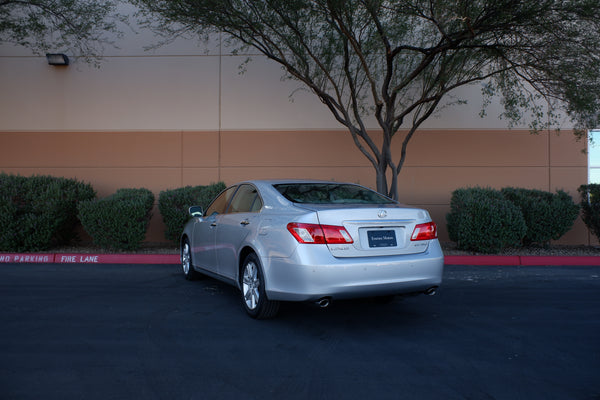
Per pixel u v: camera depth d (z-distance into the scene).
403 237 4.31
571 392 3.04
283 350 3.82
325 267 3.93
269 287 4.30
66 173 11.14
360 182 11.06
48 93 11.18
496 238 8.70
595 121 8.48
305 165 11.11
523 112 10.93
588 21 7.30
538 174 10.95
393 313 5.04
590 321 4.77
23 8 9.93
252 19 8.34
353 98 9.02
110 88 11.22
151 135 11.18
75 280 6.79
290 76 10.05
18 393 2.97
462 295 5.95
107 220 8.73
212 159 11.14
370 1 7.35
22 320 4.66
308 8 8.13
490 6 7.15
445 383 3.18
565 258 8.40
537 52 7.95
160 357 3.64
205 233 5.99
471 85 11.01
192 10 7.84
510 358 3.67
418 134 11.04
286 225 4.18
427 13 7.68
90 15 9.73
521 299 5.74
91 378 3.23
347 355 3.72
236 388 3.08
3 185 9.00
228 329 4.38
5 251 9.01
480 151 11.00
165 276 7.14
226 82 11.18
